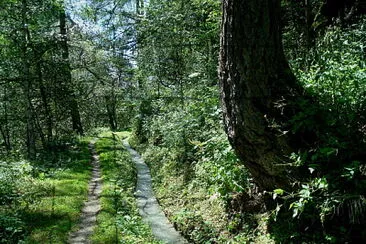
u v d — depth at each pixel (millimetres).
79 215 9391
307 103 5332
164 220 9594
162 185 12289
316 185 4664
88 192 11656
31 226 8352
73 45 22078
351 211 4598
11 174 11047
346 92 5238
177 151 12969
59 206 9727
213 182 8445
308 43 8859
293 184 5238
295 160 5328
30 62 17031
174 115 13883
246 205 7109
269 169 5746
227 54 5648
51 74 18438
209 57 13352
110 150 18906
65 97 19484
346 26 8344
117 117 38969
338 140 4961
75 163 15594
